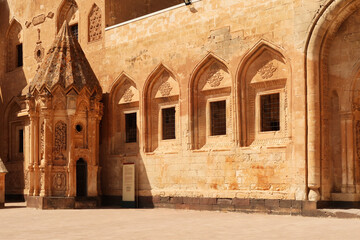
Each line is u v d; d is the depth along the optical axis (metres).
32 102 22.78
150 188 22.19
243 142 19.42
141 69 22.95
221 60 20.11
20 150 29.30
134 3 26.03
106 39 24.59
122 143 23.83
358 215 15.76
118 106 24.14
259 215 17.73
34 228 13.98
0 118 30.39
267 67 19.00
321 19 17.36
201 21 20.88
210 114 20.73
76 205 22.03
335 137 17.75
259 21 19.05
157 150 22.42
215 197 19.81
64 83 22.33
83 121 22.83
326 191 17.41
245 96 19.55
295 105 17.75
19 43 30.31
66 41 23.28
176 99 21.94
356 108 17.55
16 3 30.20
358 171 17.52
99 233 12.52
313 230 12.63
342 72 17.69
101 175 24.08
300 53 17.72
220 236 11.60
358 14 17.45
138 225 14.43
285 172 18.00
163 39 22.19
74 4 26.91
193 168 20.73
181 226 14.01
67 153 22.27
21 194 28.12
